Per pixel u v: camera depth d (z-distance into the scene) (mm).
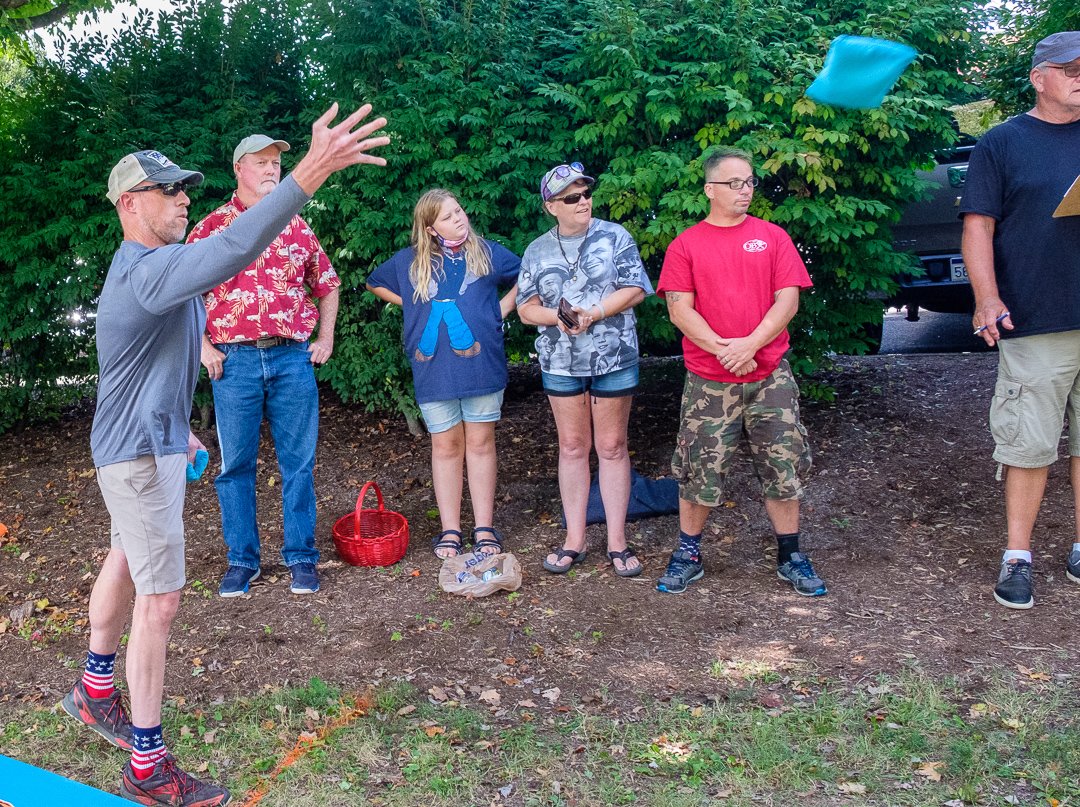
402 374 6277
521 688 3529
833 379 7105
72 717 3389
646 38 5379
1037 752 2916
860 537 4773
